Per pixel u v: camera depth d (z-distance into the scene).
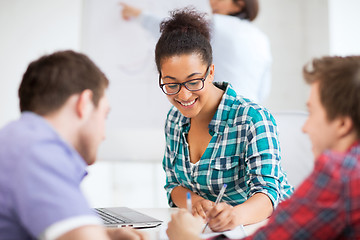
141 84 3.70
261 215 1.21
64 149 0.77
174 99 1.31
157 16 3.63
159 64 1.29
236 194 1.40
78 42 3.80
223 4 2.63
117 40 3.71
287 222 0.78
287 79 4.09
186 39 1.24
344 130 0.78
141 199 3.75
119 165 3.87
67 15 3.79
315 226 0.75
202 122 1.42
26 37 3.78
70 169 0.75
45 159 0.72
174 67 1.24
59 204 0.69
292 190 1.41
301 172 1.75
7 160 0.72
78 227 0.69
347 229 0.73
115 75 3.71
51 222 0.68
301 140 1.77
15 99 3.79
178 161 1.49
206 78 1.28
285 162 1.75
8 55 3.78
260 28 4.09
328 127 0.80
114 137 3.77
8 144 0.74
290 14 4.06
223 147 1.38
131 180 3.84
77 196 0.72
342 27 3.63
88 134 0.85
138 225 1.17
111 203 3.70
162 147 3.79
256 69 2.54
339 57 0.83
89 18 3.72
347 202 0.71
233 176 1.38
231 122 1.38
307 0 3.95
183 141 1.47
